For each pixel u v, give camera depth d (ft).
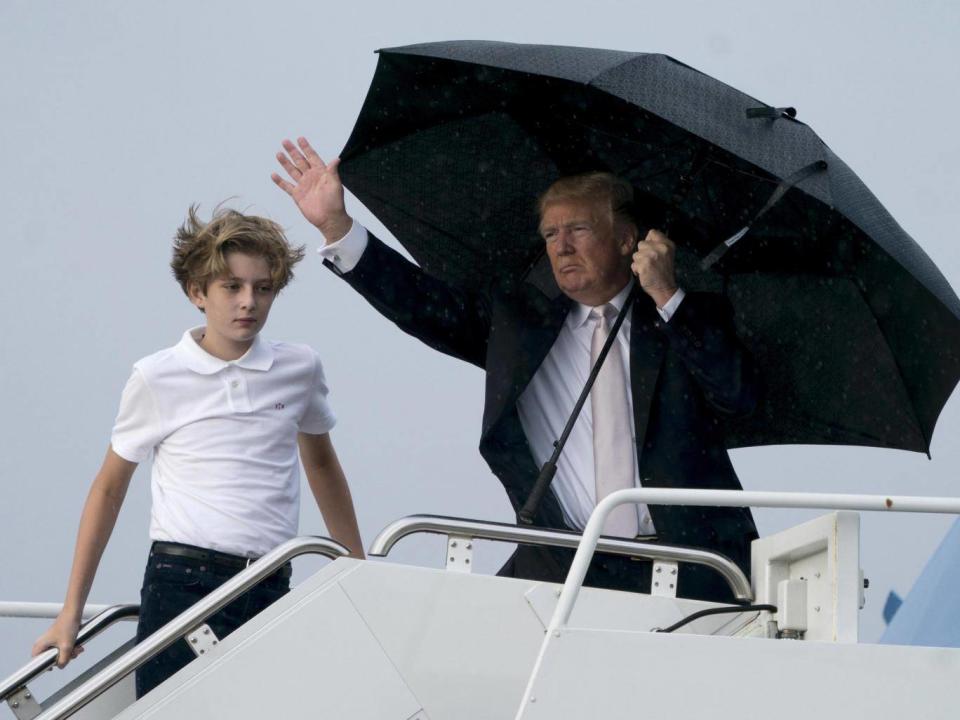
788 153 53.26
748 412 54.65
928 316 55.06
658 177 60.49
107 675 45.57
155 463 50.96
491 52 56.59
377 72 59.26
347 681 45.37
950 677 44.29
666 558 50.08
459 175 62.64
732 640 43.93
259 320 50.80
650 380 55.26
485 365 60.59
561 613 43.78
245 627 45.39
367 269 58.13
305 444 54.90
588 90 59.26
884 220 54.60
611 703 43.32
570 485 55.98
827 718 43.80
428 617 46.21
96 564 50.37
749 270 60.39
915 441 59.00
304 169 58.39
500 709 46.03
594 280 56.59
